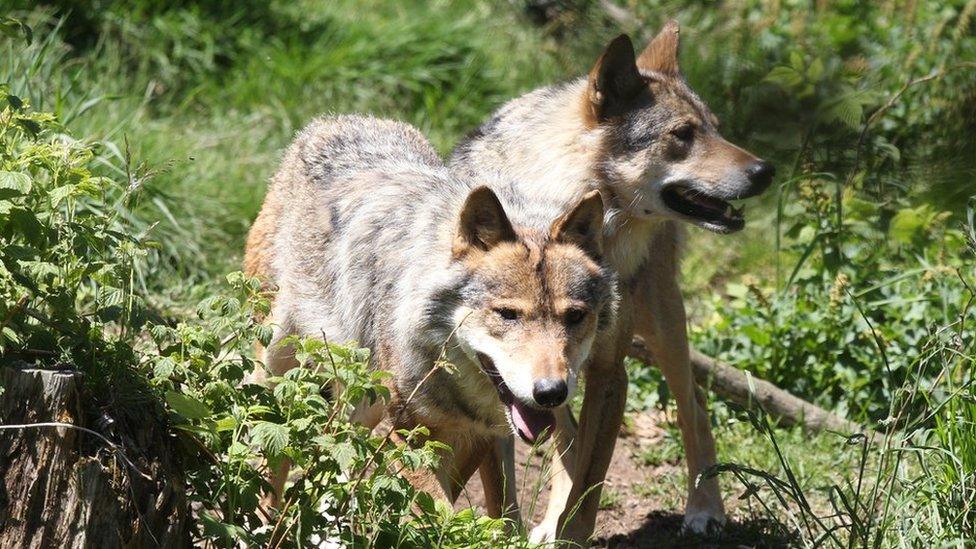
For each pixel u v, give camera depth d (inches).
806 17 683.4
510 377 300.8
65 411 253.6
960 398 337.4
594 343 347.9
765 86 615.5
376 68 792.9
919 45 644.7
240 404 277.4
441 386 323.0
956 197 553.3
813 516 319.6
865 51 655.8
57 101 522.6
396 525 278.5
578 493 370.6
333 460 271.1
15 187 257.4
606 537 409.7
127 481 254.8
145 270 509.0
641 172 404.5
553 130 409.4
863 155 593.6
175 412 267.1
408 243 333.4
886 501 312.5
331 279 359.9
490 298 308.0
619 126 403.9
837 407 493.0
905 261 556.1
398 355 325.1
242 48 781.9
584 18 778.2
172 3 778.8
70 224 273.4
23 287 269.6
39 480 247.8
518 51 850.1
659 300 418.9
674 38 431.5
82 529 247.3
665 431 494.6
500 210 312.8
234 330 281.9
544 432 302.5
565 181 405.1
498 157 415.2
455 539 286.0
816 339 506.0
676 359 422.9
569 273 311.9
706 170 405.7
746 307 532.4
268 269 393.1
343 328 351.9
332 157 393.1
